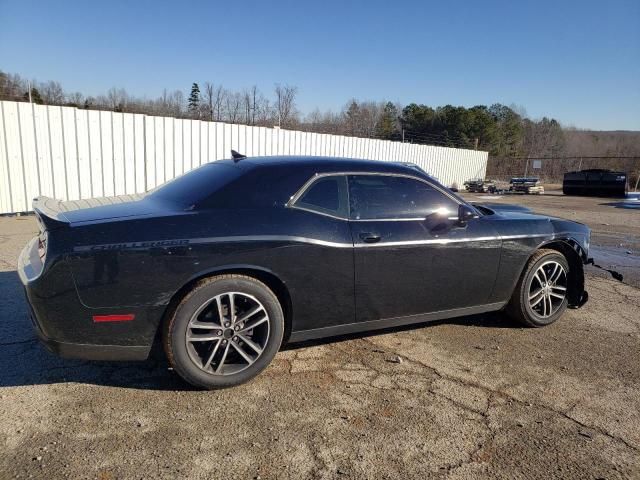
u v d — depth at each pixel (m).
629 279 6.27
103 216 2.81
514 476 2.23
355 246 3.19
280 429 2.53
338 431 2.53
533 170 43.12
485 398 2.96
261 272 2.95
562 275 4.38
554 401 2.96
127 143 10.26
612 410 2.88
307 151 14.34
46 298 2.53
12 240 6.96
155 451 2.29
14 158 8.86
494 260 3.86
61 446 2.29
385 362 3.42
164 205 3.12
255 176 3.14
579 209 16.73
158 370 3.14
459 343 3.84
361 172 3.45
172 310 2.75
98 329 2.63
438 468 2.27
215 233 2.80
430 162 22.39
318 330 3.24
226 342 2.90
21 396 2.74
